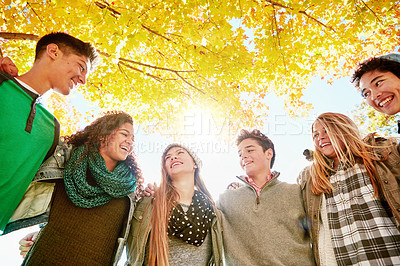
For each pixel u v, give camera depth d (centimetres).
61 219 153
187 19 257
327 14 312
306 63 351
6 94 133
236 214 211
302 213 199
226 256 199
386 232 149
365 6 280
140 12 250
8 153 129
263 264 179
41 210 151
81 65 168
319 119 213
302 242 188
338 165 194
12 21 263
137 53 367
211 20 260
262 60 318
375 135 200
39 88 154
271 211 202
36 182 158
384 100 192
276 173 231
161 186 208
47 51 157
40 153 150
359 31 313
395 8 279
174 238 185
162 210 189
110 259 163
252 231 195
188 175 220
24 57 310
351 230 162
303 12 297
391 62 192
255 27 306
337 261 158
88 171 174
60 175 163
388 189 162
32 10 260
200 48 304
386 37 335
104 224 164
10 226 146
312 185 196
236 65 316
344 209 171
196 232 184
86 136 187
